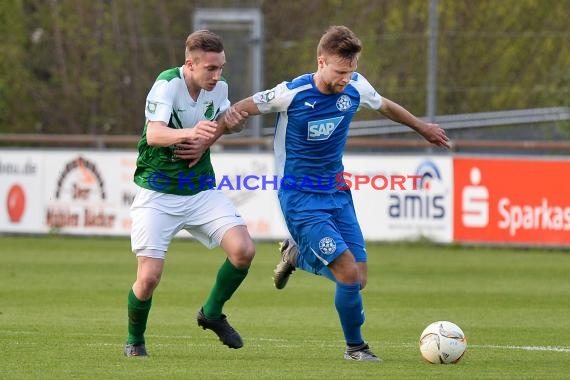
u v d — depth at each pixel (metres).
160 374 21.34
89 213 56.06
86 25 70.00
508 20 64.31
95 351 24.66
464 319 31.84
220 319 23.77
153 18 70.62
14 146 67.19
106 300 35.25
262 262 46.84
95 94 68.81
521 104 61.38
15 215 56.84
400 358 24.20
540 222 51.00
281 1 69.62
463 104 61.53
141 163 23.23
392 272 43.66
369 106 23.98
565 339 27.84
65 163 56.25
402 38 63.56
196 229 23.56
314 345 26.38
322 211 23.31
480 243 51.75
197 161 22.88
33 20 70.19
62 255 48.94
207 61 22.19
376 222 52.84
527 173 51.12
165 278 41.44
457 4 64.75
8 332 28.03
